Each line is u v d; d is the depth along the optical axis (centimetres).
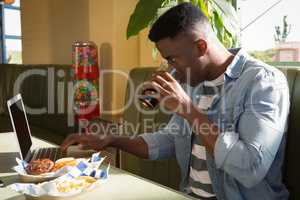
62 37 339
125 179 109
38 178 106
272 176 123
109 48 280
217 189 127
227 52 135
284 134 125
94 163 114
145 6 200
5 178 111
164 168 193
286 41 204
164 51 126
